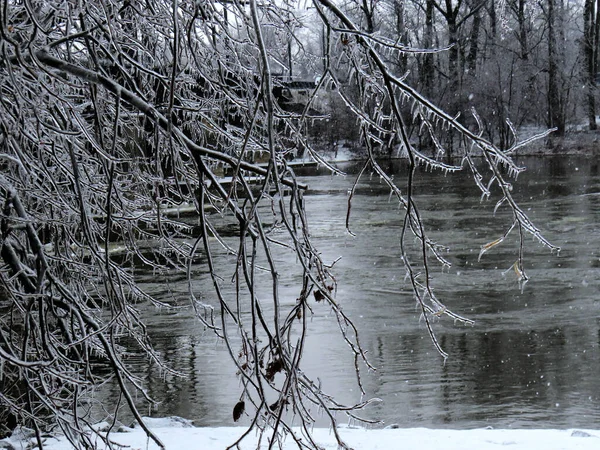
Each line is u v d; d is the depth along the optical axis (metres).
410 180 4.41
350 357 15.17
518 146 4.37
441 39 63.19
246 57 6.42
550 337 16.11
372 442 9.18
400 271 23.92
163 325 18.19
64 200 6.28
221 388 13.48
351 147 67.38
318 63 6.30
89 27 5.87
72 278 7.80
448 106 63.44
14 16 5.65
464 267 24.17
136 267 24.73
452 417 11.79
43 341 5.86
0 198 6.71
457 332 16.83
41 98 5.74
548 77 70.06
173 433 10.05
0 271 6.37
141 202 8.00
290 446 9.07
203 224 4.49
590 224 31.05
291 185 4.61
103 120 6.93
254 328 4.17
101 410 12.38
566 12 67.62
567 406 12.07
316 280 4.54
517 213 4.40
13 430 8.81
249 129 3.79
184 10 5.81
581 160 63.25
